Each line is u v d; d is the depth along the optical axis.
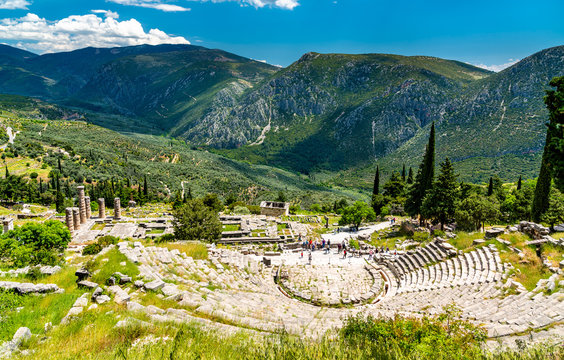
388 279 29.48
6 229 38.19
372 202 62.75
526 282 18.34
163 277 17.97
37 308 11.62
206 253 26.52
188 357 8.51
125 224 50.22
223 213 63.97
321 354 9.27
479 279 20.42
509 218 50.25
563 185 23.34
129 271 16.81
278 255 37.88
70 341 9.39
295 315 16.92
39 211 68.56
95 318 11.18
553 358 9.12
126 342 9.42
